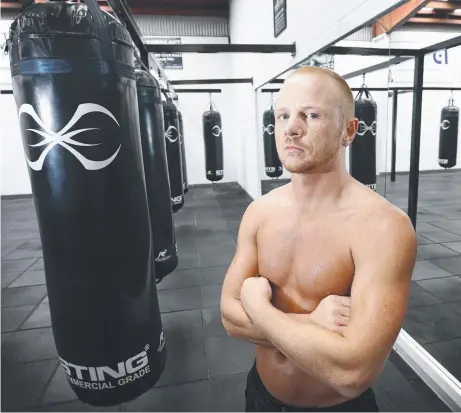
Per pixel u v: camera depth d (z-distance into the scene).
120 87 1.02
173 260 2.31
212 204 5.61
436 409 1.40
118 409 1.50
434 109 3.22
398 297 0.63
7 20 5.24
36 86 0.92
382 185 3.07
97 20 0.94
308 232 0.74
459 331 1.84
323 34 2.14
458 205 3.64
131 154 1.09
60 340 1.10
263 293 0.75
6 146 6.37
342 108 0.67
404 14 1.87
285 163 0.68
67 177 0.96
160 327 1.33
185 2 6.12
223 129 7.13
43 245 1.05
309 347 0.64
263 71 3.94
